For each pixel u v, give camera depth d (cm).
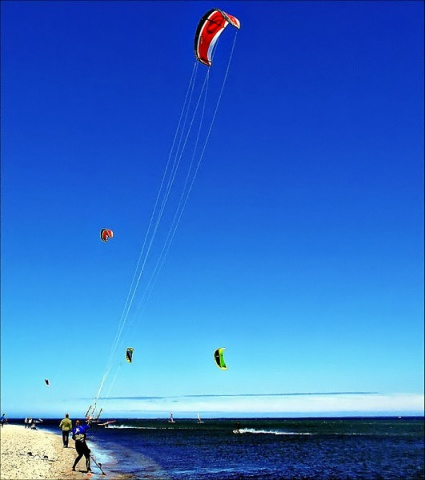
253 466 2872
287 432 7975
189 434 7156
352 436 6688
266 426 11669
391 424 13888
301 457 3519
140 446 4456
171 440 5541
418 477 2534
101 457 3175
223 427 10675
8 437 4291
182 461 3078
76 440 2103
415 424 13762
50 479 1895
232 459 3269
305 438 6147
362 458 3509
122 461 2948
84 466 2423
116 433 7525
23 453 2836
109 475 2145
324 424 13900
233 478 2348
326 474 2592
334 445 4816
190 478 2294
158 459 3181
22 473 2019
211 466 2825
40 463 2388
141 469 2533
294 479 2388
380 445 4853
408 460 3388
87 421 2102
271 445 4725
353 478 2473
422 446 4731
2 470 2092
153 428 10012
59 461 2558
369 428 10225
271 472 2614
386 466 3017
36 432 5934
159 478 2206
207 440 5522
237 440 5594
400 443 5181
